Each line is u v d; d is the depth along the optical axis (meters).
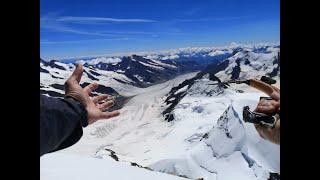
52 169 8.65
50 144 0.79
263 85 0.96
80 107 0.85
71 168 8.94
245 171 26.14
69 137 0.82
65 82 0.89
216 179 30.14
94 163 9.85
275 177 20.08
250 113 0.94
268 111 0.92
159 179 8.80
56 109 0.79
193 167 34.59
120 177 8.70
